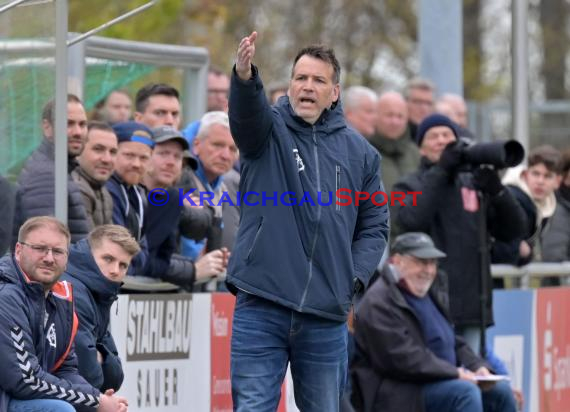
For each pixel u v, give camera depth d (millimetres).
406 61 75375
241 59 18781
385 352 25766
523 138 35000
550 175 30859
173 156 23953
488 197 27234
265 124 19328
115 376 21375
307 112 19688
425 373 25672
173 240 23656
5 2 21375
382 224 20688
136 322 23188
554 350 30938
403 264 26172
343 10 75000
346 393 25422
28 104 21188
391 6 75750
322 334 19891
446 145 26906
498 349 29281
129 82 30672
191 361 24156
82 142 22797
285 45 74062
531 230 30062
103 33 55000
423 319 26203
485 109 52719
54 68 20953
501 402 27031
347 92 34125
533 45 85312
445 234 27016
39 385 19188
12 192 21234
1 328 19047
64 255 19578
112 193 23391
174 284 23828
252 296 19766
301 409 20375
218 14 62469
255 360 19703
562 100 84312
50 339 19719
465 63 81125
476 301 27203
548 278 31484
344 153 20031
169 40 60375
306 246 19578
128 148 23438
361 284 20219
